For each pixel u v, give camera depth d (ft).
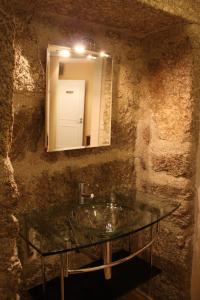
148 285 4.80
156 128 4.43
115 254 4.62
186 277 4.24
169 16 3.52
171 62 4.09
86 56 3.71
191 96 3.89
